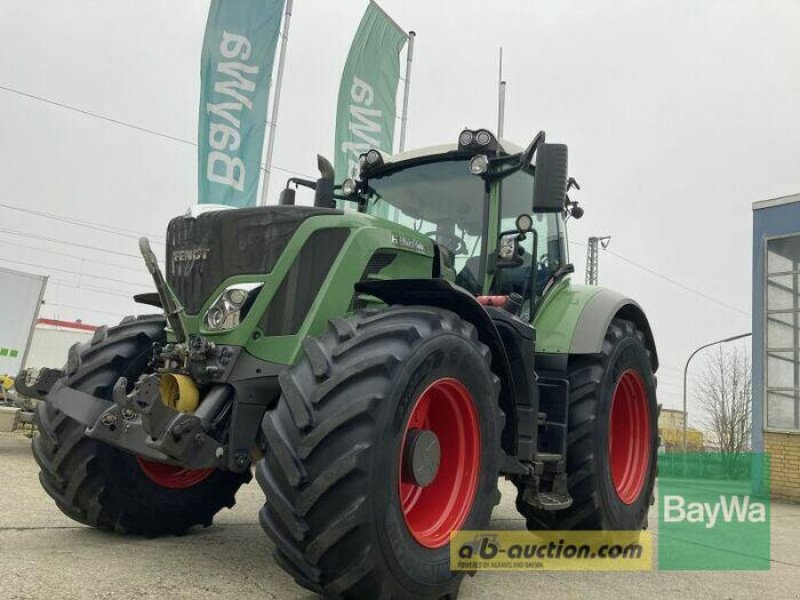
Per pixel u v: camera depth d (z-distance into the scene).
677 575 3.79
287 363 2.91
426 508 2.87
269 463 2.44
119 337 3.56
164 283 2.98
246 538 3.78
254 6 9.95
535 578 3.46
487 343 3.23
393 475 2.43
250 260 3.01
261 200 10.74
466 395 2.88
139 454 2.90
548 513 3.96
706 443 31.69
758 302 10.52
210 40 9.67
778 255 10.45
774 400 10.08
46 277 9.84
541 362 4.03
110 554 3.16
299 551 2.40
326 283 3.06
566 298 4.36
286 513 2.36
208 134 9.57
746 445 28.30
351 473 2.32
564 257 4.66
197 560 3.16
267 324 2.96
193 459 2.68
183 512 3.72
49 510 4.17
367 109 11.96
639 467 4.52
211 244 3.08
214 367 2.87
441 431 2.97
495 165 4.02
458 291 2.89
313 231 3.06
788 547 5.11
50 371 3.60
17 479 5.40
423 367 2.61
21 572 2.70
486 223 3.98
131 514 3.52
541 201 3.55
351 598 2.42
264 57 9.99
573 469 3.90
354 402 2.39
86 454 3.34
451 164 4.23
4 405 8.93
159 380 2.72
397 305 2.98
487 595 3.05
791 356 10.05
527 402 3.46
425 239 3.65
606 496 3.96
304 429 2.39
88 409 3.31
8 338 9.48
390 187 4.40
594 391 3.97
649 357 4.75
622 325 4.46
